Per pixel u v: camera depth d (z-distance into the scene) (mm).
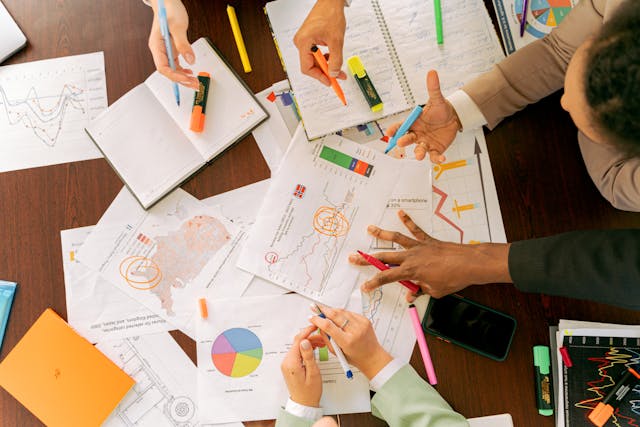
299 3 879
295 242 865
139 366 851
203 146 865
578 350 811
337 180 874
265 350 847
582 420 807
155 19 827
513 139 862
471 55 868
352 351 793
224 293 860
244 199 870
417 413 767
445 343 832
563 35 786
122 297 860
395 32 872
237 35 876
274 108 877
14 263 862
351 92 862
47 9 896
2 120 882
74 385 845
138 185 862
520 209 852
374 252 865
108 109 869
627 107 515
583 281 696
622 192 764
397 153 875
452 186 865
